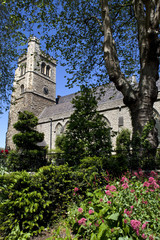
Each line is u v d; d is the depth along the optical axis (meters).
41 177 3.48
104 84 10.74
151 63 6.52
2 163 6.17
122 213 2.29
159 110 16.38
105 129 6.47
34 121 9.87
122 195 2.67
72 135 6.48
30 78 31.86
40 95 32.84
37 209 3.19
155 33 5.86
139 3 7.19
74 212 2.96
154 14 6.05
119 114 19.31
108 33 6.64
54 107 31.81
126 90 6.57
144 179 3.62
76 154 5.81
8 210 2.97
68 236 2.37
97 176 4.07
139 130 6.11
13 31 9.43
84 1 9.75
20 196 3.05
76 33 10.33
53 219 3.34
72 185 3.78
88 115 6.84
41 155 6.73
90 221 2.44
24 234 2.76
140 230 2.07
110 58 6.57
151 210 2.46
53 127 26.42
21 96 31.78
